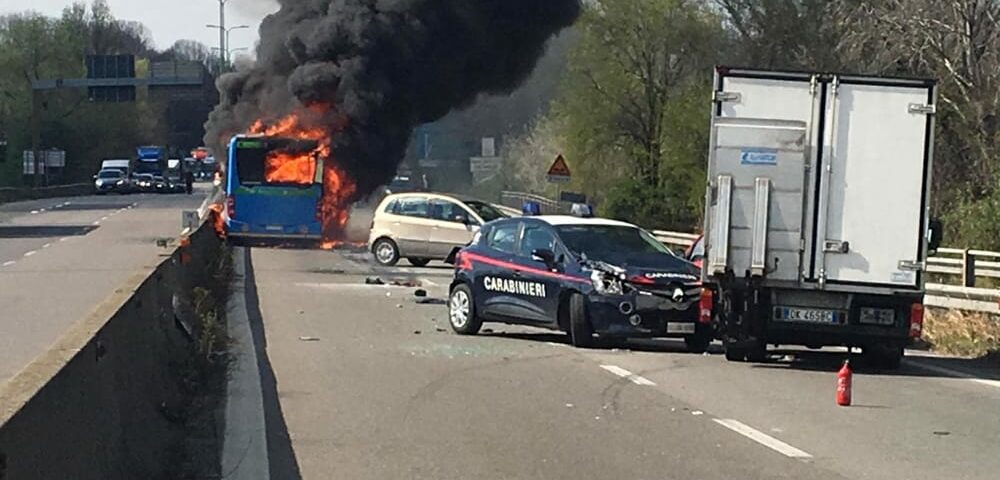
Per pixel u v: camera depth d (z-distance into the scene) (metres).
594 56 51.47
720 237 14.73
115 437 7.54
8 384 5.69
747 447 9.97
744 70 14.64
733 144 14.69
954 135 37.75
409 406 11.69
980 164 36.19
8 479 4.84
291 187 38.44
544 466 9.15
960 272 26.86
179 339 13.48
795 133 14.62
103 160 103.56
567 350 15.98
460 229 31.67
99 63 70.81
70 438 6.18
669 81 51.75
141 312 10.16
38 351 14.35
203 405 11.67
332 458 9.39
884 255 14.65
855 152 14.62
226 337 16.11
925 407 12.12
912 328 14.68
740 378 13.88
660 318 15.61
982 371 15.11
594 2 51.34
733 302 14.88
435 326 18.62
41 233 43.06
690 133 50.72
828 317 14.72
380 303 22.17
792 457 9.59
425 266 32.72
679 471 9.02
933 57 37.28
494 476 8.80
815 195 14.65
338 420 10.97
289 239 38.47
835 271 14.66
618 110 52.06
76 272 26.62
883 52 37.44
